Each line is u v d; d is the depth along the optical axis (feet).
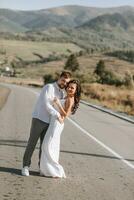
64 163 36.91
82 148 45.65
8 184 28.58
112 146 48.70
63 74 30.96
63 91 31.22
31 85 287.07
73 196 26.66
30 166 34.24
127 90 208.13
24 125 63.67
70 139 52.16
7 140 48.52
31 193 26.76
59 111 31.01
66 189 28.19
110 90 195.42
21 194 26.40
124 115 97.04
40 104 30.96
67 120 76.33
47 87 30.76
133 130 68.39
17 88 208.95
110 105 131.23
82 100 148.25
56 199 25.77
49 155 31.12
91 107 117.39
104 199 26.48
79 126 67.62
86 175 32.81
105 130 64.90
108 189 29.01
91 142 50.80
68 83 30.91
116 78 277.44
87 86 210.38
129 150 46.65
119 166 37.29
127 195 27.76
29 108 95.81
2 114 79.56
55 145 31.17
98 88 202.69
